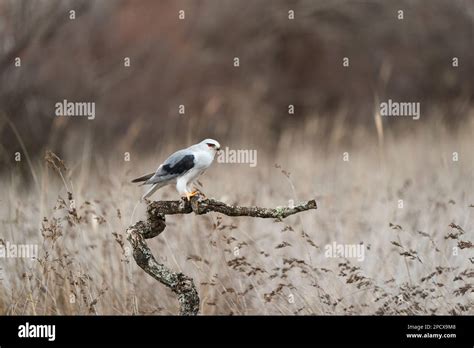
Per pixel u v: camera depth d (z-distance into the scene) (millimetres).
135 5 25859
